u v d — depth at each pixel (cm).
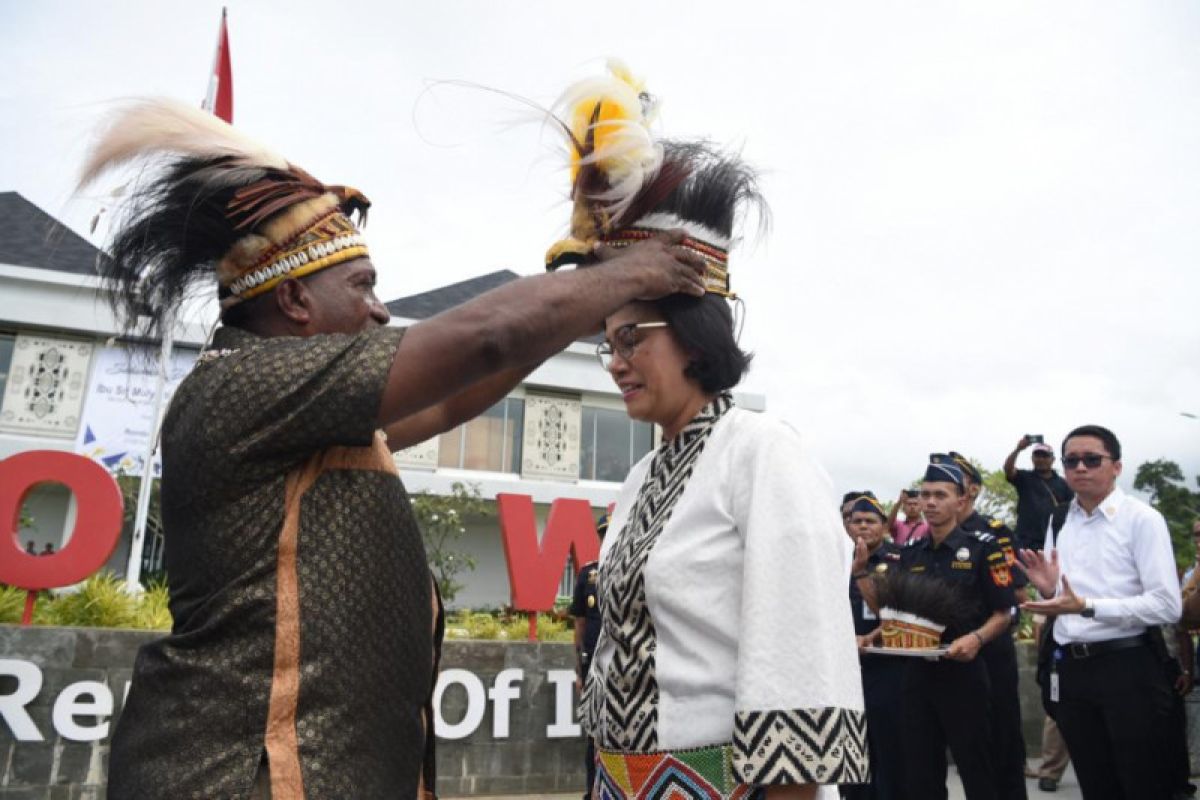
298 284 139
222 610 120
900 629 437
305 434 121
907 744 445
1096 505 439
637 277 140
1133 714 392
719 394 168
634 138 154
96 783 576
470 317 123
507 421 2125
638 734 148
